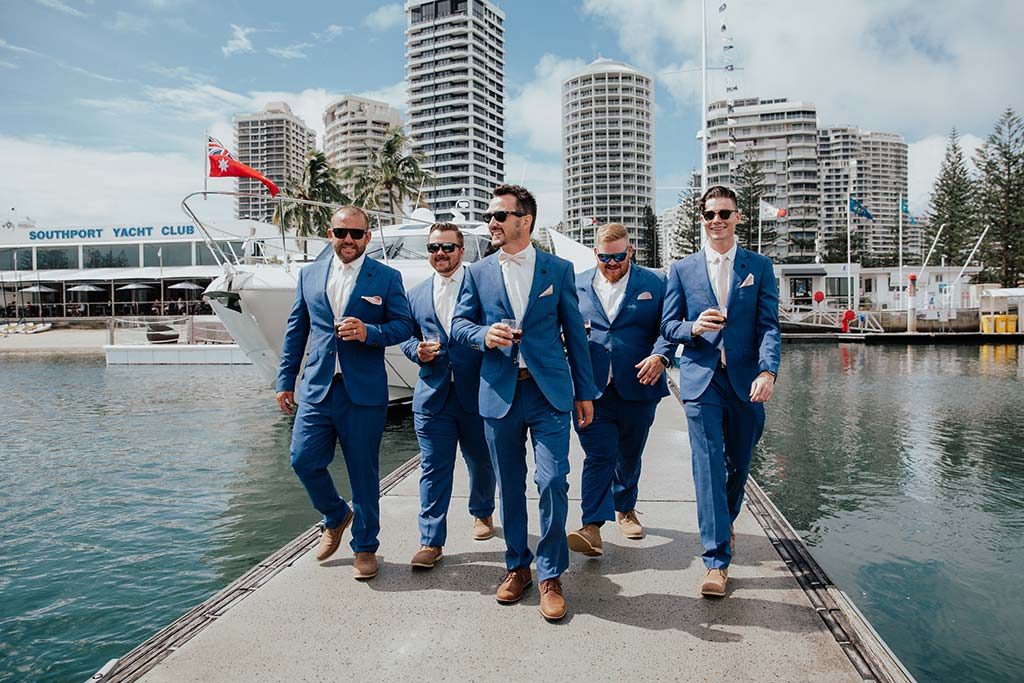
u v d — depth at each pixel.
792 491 6.53
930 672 3.23
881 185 131.50
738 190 60.62
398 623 2.65
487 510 3.65
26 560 5.01
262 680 2.24
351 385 3.03
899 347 28.75
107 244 52.16
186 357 22.17
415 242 9.73
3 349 29.89
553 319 2.81
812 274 43.69
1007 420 10.52
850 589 4.21
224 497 6.79
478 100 121.56
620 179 123.75
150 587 4.51
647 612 2.72
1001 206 44.66
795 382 16.08
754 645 2.43
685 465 5.45
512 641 2.49
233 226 42.12
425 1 121.88
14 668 3.46
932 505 6.02
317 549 3.47
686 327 3.02
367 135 129.00
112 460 8.51
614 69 123.56
